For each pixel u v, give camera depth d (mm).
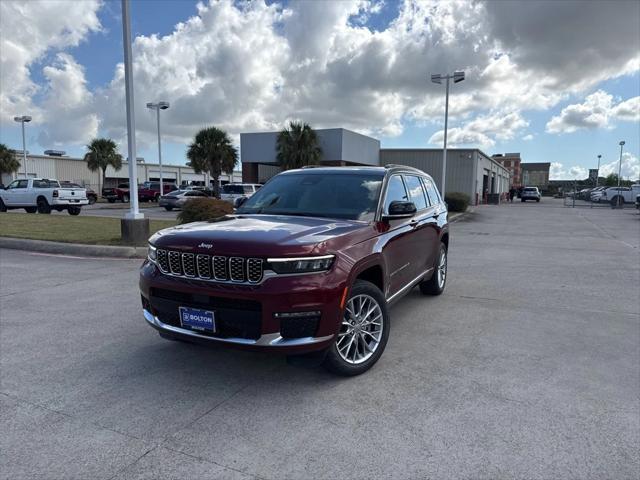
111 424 3047
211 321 3342
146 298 3793
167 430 2980
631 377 3812
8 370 3896
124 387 3592
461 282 7676
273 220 4090
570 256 10750
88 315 5477
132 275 7742
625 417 3152
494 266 9320
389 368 3986
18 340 4617
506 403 3350
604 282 7707
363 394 3490
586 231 17141
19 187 23812
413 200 5473
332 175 5039
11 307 5812
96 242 10438
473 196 38906
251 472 2551
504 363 4105
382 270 4121
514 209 34531
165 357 4199
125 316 5441
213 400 3389
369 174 4918
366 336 3982
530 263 9711
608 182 100312
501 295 6727
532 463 2635
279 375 3824
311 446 2803
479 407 3289
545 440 2869
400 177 5234
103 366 3994
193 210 12867
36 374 3818
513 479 2494
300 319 3256
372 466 2604
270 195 4988
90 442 2836
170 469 2574
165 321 3686
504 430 2982
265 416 3160
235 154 39062
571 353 4363
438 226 6227
